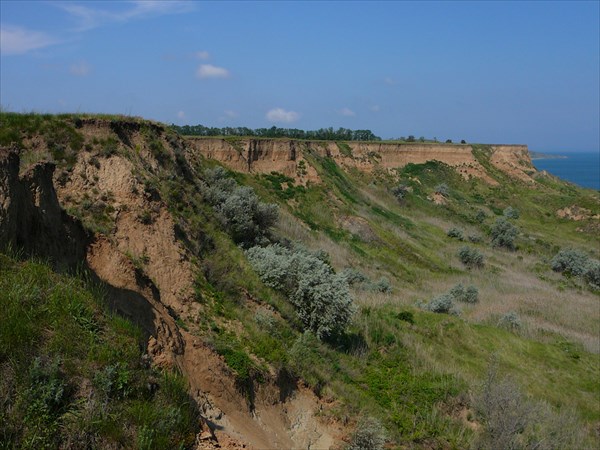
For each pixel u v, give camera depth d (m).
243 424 9.74
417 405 14.24
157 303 10.66
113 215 12.89
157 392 7.46
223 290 13.91
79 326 7.11
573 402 17.33
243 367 10.70
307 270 16.34
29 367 6.23
